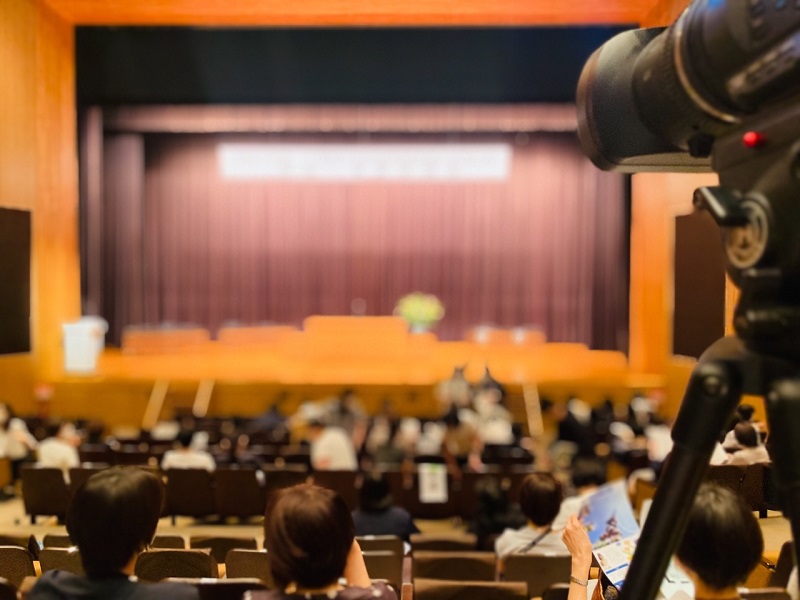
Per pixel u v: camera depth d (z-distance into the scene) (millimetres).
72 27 9203
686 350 4016
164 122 14578
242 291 18125
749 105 1114
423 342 14961
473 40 13195
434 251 18156
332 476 6316
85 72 13672
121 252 16234
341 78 13883
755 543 1508
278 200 18203
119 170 16062
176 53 13430
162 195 17766
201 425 10477
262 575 2871
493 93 14180
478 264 18000
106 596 1650
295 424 10906
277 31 13156
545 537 3734
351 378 12516
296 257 18234
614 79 1697
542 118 14359
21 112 7418
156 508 1769
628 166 1776
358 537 3908
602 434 9742
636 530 2879
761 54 1041
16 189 7371
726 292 3502
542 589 3568
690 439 1163
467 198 18000
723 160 1190
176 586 1690
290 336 16672
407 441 9008
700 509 1510
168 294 17875
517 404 12375
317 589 1687
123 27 12766
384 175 17109
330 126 14555
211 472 6062
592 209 17344
